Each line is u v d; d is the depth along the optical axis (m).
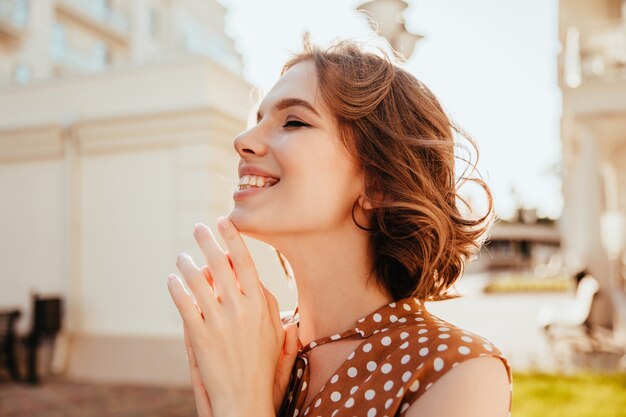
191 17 26.86
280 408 1.03
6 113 8.67
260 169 1.03
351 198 1.02
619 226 16.73
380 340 0.91
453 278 1.09
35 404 6.32
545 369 6.98
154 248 7.56
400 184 1.00
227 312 0.98
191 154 7.35
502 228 41.00
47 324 7.66
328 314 1.03
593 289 9.14
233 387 0.95
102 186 7.89
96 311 7.80
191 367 1.01
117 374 7.57
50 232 8.16
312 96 1.01
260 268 3.03
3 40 18.09
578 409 5.07
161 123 7.50
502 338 10.15
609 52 10.02
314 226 1.00
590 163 10.00
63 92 8.34
